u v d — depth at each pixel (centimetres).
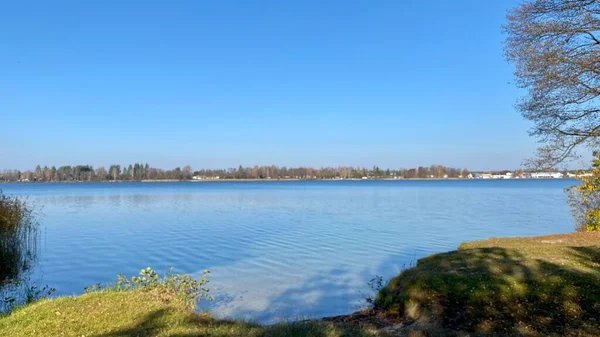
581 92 1606
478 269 974
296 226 2553
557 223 2695
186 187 10712
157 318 698
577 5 1543
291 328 658
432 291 855
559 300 772
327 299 1073
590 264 999
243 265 1489
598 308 728
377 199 5250
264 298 1080
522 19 1653
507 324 691
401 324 766
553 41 1595
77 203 4553
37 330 641
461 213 3356
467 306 777
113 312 727
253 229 2420
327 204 4403
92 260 1592
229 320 751
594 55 1532
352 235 2181
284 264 1505
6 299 1067
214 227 2511
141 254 1702
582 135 1667
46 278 1331
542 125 1733
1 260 1520
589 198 1730
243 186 11600
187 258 1622
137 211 3594
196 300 1001
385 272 1379
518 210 3606
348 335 631
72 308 752
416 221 2805
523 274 915
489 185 11644
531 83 1677
